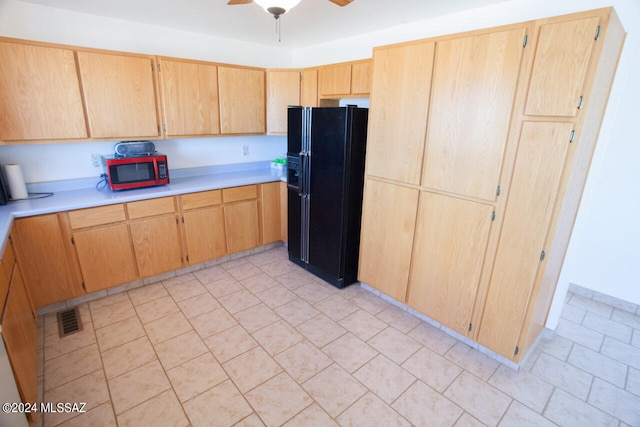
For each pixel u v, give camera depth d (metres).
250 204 3.53
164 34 3.15
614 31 1.57
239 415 1.71
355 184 2.83
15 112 2.29
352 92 3.14
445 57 2.01
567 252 2.17
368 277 2.88
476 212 2.03
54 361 2.05
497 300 2.03
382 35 3.22
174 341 2.27
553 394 1.89
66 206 2.39
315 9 2.59
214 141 3.71
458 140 2.04
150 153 2.98
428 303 2.42
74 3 2.47
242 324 2.47
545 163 1.71
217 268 3.38
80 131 2.57
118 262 2.74
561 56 1.57
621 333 2.47
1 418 1.40
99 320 2.47
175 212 2.98
